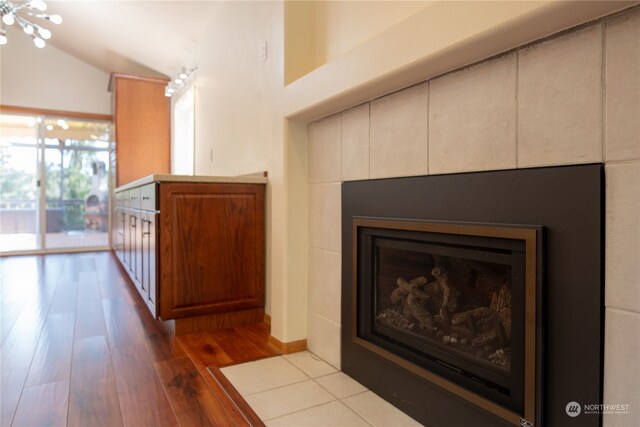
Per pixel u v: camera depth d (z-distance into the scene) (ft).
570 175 3.27
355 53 5.15
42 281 12.66
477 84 4.07
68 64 19.17
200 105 13.60
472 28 3.62
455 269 4.63
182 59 15.65
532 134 3.55
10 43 18.11
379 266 5.66
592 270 3.11
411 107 4.88
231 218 8.29
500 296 4.11
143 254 9.18
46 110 18.80
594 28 3.11
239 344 7.38
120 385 5.66
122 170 17.44
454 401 4.39
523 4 3.20
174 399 5.28
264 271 8.67
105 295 10.93
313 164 6.96
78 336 7.68
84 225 20.25
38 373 6.01
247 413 4.94
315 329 6.93
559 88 3.35
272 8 8.02
